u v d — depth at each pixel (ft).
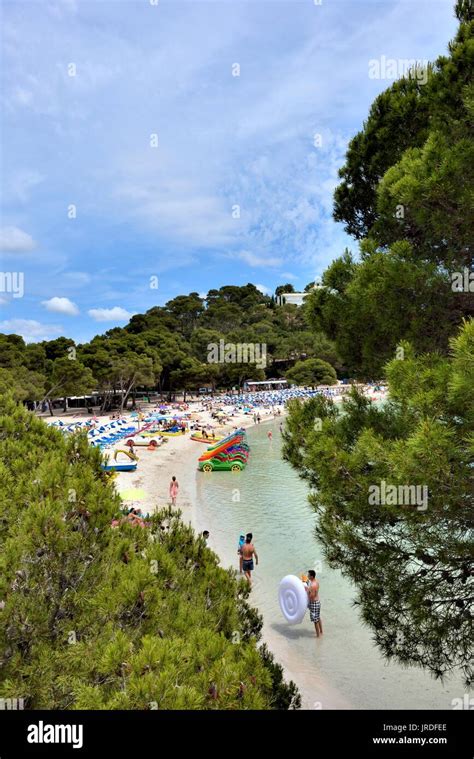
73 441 15.38
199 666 11.69
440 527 17.92
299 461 25.43
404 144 25.09
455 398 15.02
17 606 11.32
